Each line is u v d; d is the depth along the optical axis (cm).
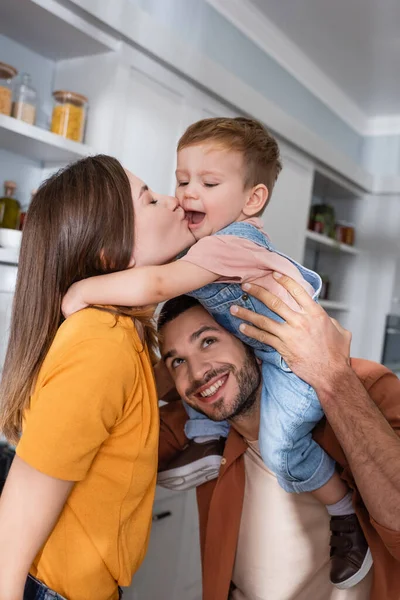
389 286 361
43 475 72
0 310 160
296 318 101
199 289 105
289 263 109
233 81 221
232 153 115
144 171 192
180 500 204
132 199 91
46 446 72
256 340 108
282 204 274
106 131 177
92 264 89
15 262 155
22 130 154
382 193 361
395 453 92
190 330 106
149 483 88
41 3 151
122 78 178
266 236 118
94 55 182
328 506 112
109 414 76
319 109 340
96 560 80
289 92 312
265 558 120
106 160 92
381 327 362
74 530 79
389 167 378
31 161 189
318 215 334
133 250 91
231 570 117
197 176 116
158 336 108
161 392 127
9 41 176
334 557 112
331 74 329
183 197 117
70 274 88
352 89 346
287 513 118
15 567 72
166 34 187
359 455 94
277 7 266
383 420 97
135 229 91
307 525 118
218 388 108
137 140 187
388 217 362
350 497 112
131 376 80
